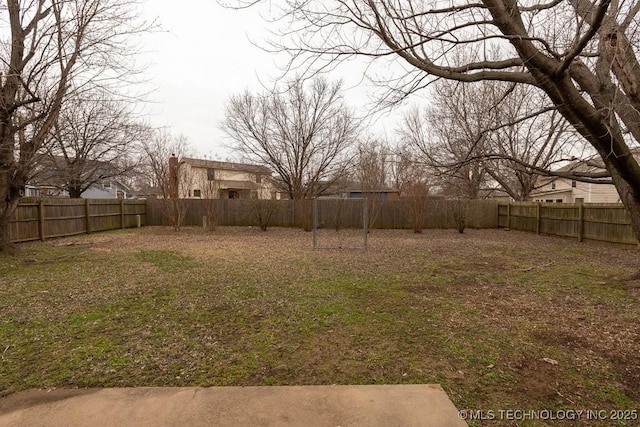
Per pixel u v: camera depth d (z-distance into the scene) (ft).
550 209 47.19
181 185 66.13
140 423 6.89
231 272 22.15
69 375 8.95
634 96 16.14
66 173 50.60
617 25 14.34
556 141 45.52
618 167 16.67
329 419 7.01
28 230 37.99
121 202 57.11
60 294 16.90
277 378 8.80
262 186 88.48
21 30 26.25
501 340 11.35
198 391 8.10
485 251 32.50
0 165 27.20
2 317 13.57
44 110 25.71
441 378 8.83
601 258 28.66
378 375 8.98
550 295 17.01
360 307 14.87
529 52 13.37
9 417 7.11
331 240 41.75
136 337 11.58
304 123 67.00
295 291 17.46
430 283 19.35
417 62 15.03
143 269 23.13
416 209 53.42
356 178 69.56
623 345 11.00
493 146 50.34
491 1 12.82
